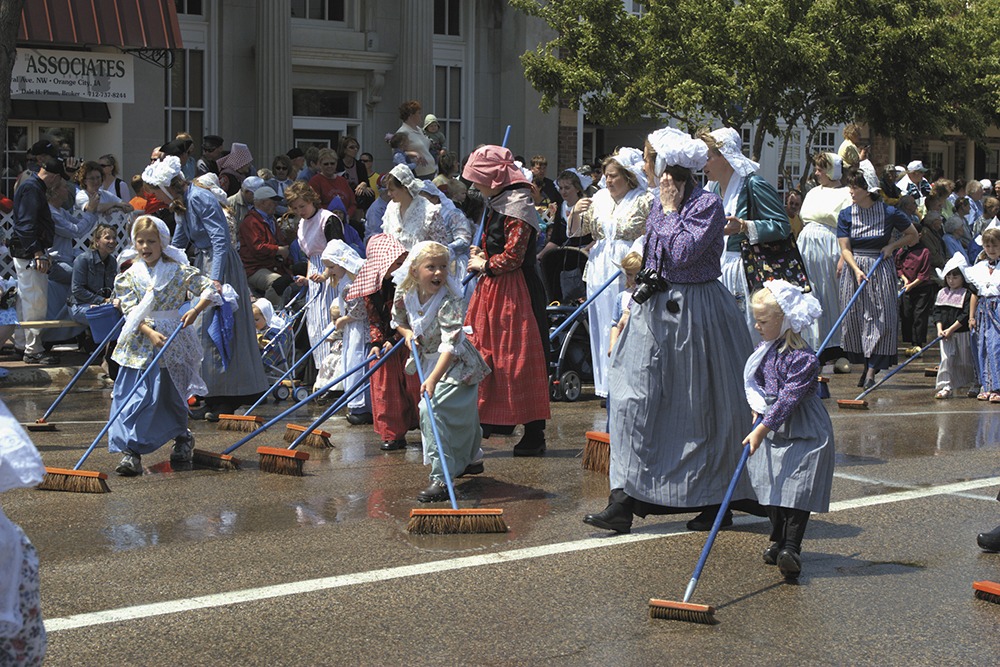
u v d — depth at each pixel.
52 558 5.94
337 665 4.59
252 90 18.28
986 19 21.34
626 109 16.88
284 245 13.48
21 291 12.43
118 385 7.96
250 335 10.02
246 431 9.54
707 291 6.18
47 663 4.59
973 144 29.64
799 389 5.60
